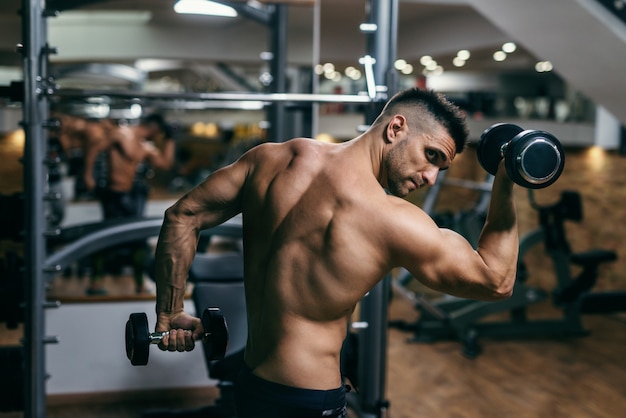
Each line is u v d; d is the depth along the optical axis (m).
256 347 1.35
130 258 5.60
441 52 5.80
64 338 3.35
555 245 4.66
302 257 1.29
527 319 5.17
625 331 4.87
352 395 3.13
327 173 1.31
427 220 1.27
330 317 1.30
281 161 1.37
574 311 4.72
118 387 3.42
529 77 8.64
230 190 1.39
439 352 4.34
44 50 2.31
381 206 1.26
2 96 2.30
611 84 3.39
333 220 1.27
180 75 11.73
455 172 7.55
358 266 1.26
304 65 3.91
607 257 4.50
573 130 5.79
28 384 2.38
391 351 4.35
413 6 5.20
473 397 3.56
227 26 6.24
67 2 2.44
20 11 2.25
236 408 1.39
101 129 5.66
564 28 3.30
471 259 1.27
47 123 2.32
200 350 3.48
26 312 2.36
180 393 3.47
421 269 1.26
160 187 11.48
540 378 3.87
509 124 1.37
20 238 2.47
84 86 9.33
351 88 9.36
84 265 5.46
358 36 6.00
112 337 3.40
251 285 1.37
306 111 3.37
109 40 6.28
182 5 2.68
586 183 5.75
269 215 1.34
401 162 1.29
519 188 6.45
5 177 7.71
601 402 3.50
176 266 1.38
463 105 5.93
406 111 1.30
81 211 7.64
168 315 1.40
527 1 3.31
